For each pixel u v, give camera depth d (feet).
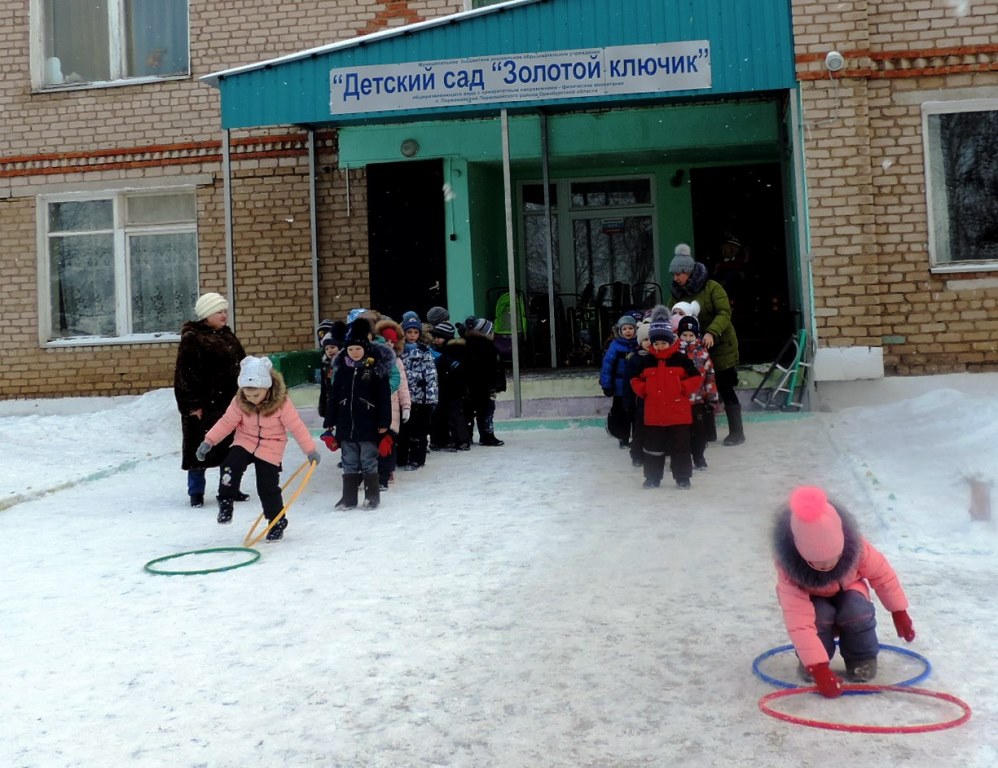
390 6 46.85
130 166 48.83
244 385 23.39
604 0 36.37
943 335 38.91
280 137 47.52
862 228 37.91
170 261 49.24
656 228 50.39
